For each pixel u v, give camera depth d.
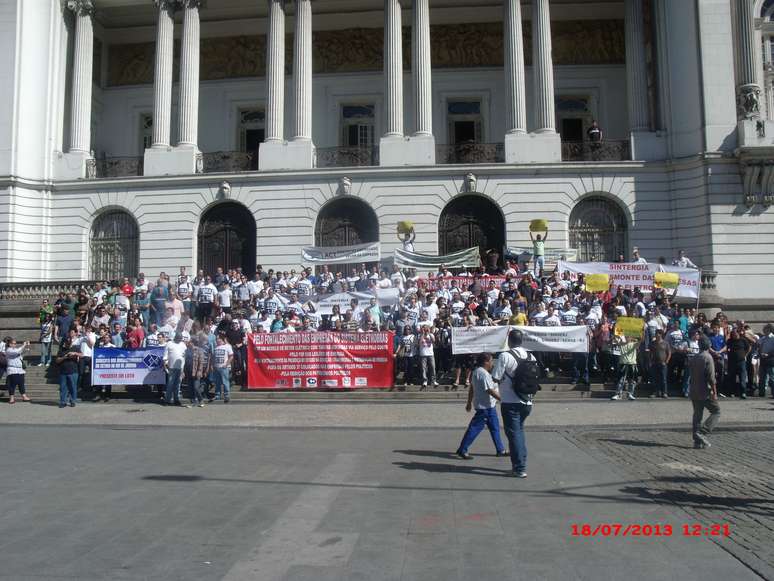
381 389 16.95
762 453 9.91
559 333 16.67
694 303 22.83
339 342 17.19
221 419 13.77
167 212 27.95
